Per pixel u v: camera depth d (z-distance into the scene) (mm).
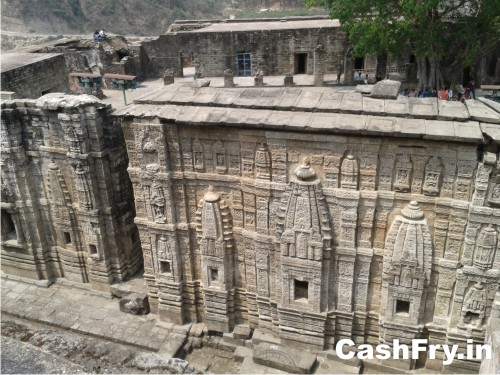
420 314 16078
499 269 14508
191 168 17000
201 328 19406
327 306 17078
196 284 19047
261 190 16172
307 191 15406
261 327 18609
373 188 14984
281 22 42594
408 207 14844
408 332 16250
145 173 17250
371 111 14742
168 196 17359
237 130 15703
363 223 15523
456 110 14570
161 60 40344
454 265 14961
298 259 16484
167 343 18734
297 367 16953
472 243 14422
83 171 19484
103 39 39000
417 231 14773
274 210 16422
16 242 22391
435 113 14375
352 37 30703
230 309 18719
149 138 16688
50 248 22516
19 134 20188
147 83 39406
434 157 13953
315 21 41281
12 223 22984
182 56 39719
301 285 17484
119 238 21297
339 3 29328
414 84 34125
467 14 29328
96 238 20703
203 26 45406
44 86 27312
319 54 34406
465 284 15000
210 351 18953
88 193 19891
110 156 19938
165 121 16250
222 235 17359
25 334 18797
